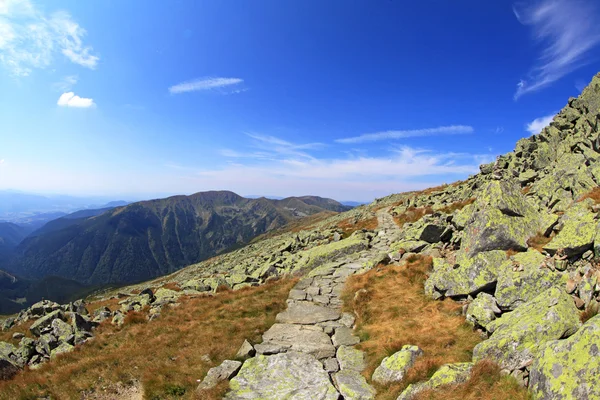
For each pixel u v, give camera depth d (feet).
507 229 55.83
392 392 37.09
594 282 37.01
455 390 32.78
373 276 75.92
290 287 82.69
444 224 85.05
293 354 49.67
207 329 64.75
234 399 39.63
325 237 149.59
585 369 25.39
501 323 40.73
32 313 103.76
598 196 55.42
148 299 98.17
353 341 53.11
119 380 49.19
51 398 47.19
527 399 28.91
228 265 206.18
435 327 49.93
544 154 119.34
